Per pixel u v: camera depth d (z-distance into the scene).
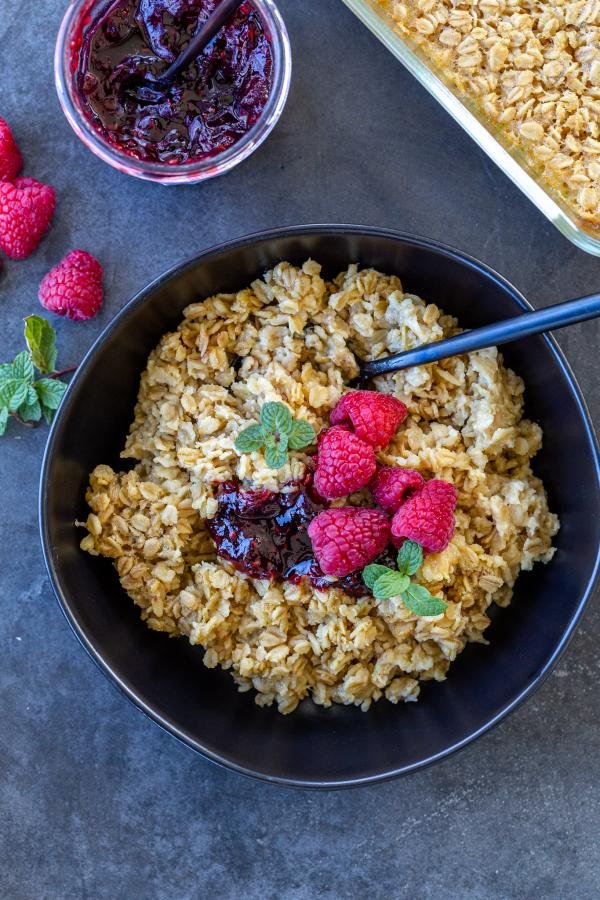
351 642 0.49
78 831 0.54
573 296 0.55
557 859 0.54
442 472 0.50
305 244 0.50
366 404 0.48
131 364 0.51
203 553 0.51
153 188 0.55
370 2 0.52
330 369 0.51
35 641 0.54
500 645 0.52
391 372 0.50
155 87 0.52
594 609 0.54
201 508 0.50
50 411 0.54
